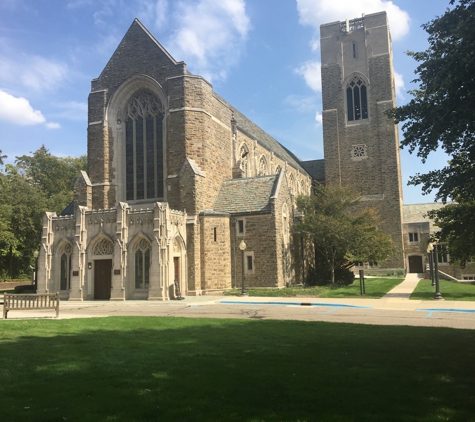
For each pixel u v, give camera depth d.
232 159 42.19
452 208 25.67
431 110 12.92
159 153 37.59
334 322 17.05
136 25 39.09
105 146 38.44
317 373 8.77
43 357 10.38
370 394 7.39
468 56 11.17
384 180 62.75
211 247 34.56
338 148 66.12
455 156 15.15
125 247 31.11
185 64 36.94
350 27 68.69
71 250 33.31
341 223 36.75
